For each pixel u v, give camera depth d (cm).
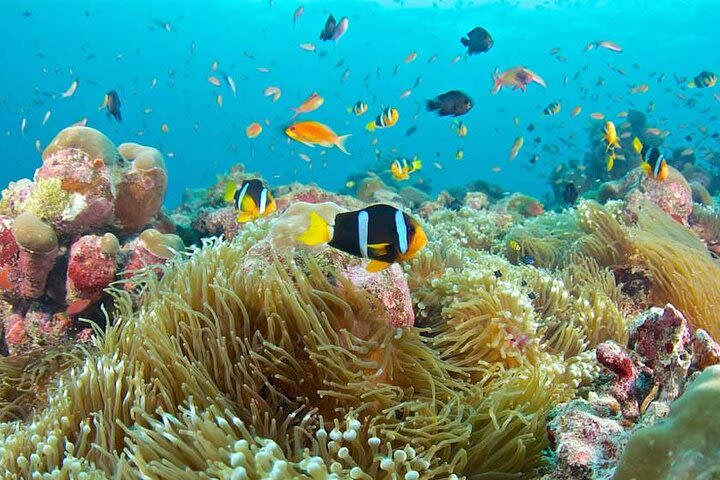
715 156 1973
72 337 560
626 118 1909
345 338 301
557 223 710
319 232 248
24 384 423
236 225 861
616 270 547
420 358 314
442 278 406
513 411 265
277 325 309
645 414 233
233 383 301
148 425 280
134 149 684
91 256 541
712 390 165
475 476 255
